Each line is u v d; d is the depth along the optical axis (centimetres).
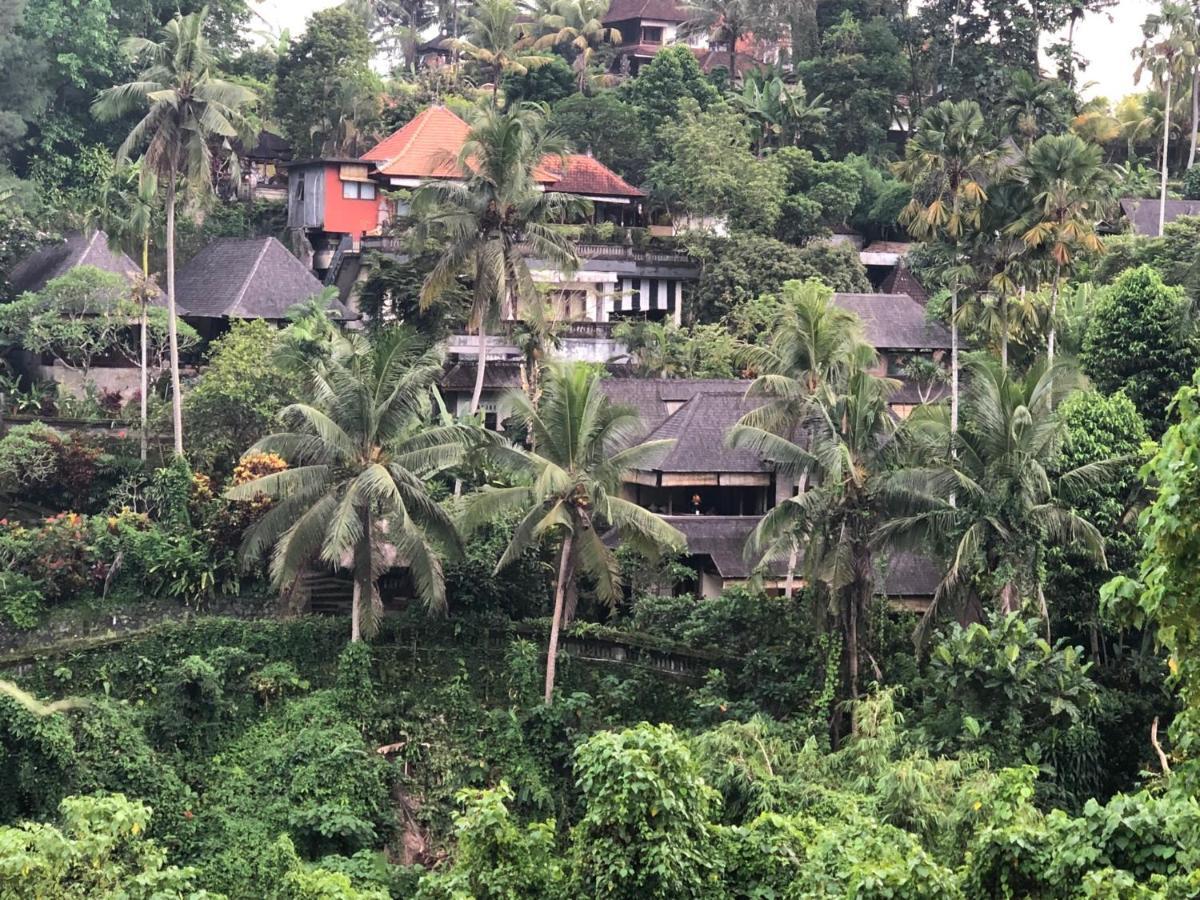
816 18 9181
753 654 4228
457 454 4169
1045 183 4934
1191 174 8744
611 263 6712
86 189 7138
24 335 5453
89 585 4503
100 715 3834
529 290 5028
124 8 7806
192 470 5022
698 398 5291
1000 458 3956
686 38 9744
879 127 8606
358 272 6731
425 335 5575
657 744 2552
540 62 8375
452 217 4928
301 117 8100
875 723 3609
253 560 4466
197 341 5916
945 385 6256
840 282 6856
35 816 3647
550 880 2562
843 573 3953
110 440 5200
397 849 3925
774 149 7994
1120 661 4319
